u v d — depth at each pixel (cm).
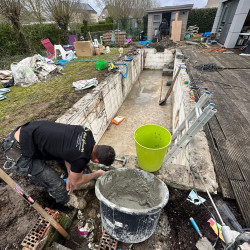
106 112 434
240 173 180
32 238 135
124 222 122
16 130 143
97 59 713
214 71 470
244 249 101
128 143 407
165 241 143
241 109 289
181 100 340
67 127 135
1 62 701
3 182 193
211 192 166
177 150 186
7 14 694
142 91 676
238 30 695
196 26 1322
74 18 1118
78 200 176
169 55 866
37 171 145
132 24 1326
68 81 471
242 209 149
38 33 895
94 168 206
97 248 147
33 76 472
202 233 143
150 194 161
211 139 228
